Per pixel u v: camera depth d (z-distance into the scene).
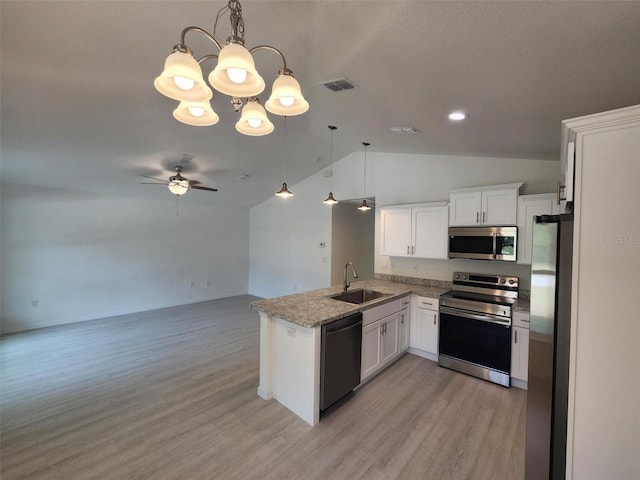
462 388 3.10
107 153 4.04
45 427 2.49
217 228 7.57
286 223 7.11
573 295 1.35
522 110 2.03
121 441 2.32
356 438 2.35
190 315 6.03
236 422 2.55
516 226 3.27
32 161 4.04
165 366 3.67
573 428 1.38
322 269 6.33
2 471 2.02
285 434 2.40
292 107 1.51
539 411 1.56
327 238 6.21
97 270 5.77
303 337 2.59
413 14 1.23
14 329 4.96
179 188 4.59
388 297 3.46
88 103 2.74
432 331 3.74
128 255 6.15
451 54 1.48
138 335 4.82
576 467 1.38
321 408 2.57
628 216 1.23
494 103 1.99
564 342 1.48
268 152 5.01
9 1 1.44
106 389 3.12
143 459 2.13
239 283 8.07
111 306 5.95
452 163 4.19
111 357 3.95
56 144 3.57
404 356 3.89
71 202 5.46
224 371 3.54
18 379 3.33
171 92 1.24
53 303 5.31
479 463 2.10
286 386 2.78
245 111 1.69
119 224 6.02
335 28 1.52
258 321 5.61
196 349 4.23
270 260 7.59
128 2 1.47
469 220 3.63
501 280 3.60
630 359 1.25
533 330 1.58
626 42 1.16
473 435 2.39
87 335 4.80
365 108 2.69
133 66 2.14
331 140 4.61
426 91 2.00
